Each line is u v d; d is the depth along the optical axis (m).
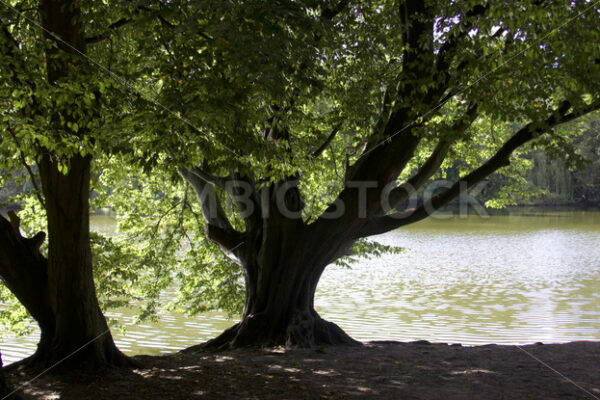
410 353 8.45
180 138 6.14
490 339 13.46
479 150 16.09
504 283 21.89
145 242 14.29
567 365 7.44
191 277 14.20
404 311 16.88
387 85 8.74
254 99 6.69
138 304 18.16
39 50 6.47
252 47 5.33
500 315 16.28
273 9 5.50
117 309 17.38
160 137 5.80
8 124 6.11
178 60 5.91
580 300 18.58
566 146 7.32
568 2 6.50
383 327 14.80
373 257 29.41
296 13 5.64
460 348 8.93
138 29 6.49
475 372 7.05
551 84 6.67
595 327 14.73
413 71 8.15
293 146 8.41
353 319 15.80
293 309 9.45
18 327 12.71
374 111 8.30
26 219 12.35
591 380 6.59
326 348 8.89
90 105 6.12
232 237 10.27
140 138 6.73
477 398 5.84
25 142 6.38
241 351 8.72
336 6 7.87
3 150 6.64
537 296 19.31
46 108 6.36
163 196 14.91
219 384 6.41
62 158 6.53
